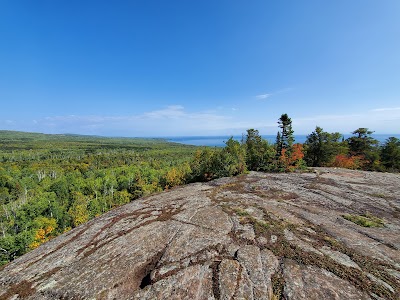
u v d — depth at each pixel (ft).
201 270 19.47
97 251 25.34
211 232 26.66
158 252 23.48
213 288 17.15
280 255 20.98
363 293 15.88
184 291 17.13
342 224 28.43
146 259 22.50
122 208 41.32
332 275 17.87
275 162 80.69
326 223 28.45
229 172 72.69
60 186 184.65
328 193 44.14
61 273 21.95
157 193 50.93
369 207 35.88
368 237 24.80
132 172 224.74
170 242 25.18
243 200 39.09
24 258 28.14
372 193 44.32
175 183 123.24
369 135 125.90
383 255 20.84
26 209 140.26
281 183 53.31
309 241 23.54
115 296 17.75
